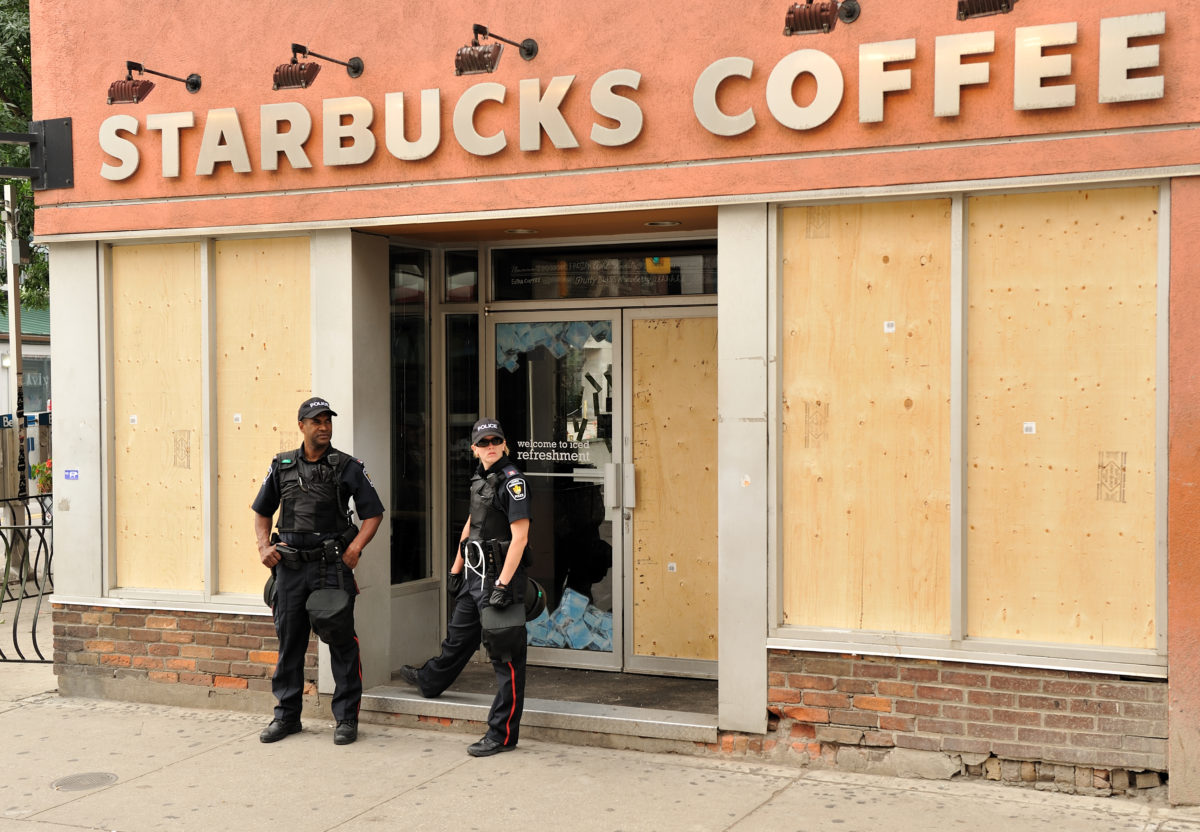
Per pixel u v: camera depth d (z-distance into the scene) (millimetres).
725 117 6023
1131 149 5336
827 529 6051
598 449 7668
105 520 7641
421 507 7980
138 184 7395
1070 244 5590
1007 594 5730
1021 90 5449
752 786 5766
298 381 7242
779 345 6094
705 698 6934
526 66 6496
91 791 5883
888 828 5176
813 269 6047
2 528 9891
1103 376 5551
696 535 7406
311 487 6570
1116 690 5484
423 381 7996
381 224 6852
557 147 6387
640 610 7559
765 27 5980
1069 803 5465
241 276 7348
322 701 7121
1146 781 5492
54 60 7582
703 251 7371
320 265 7082
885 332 5926
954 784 5734
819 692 6023
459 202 6672
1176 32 5246
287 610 6621
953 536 5758
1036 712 5625
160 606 7484
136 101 7312
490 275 7887
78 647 7715
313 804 5633
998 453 5730
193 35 7254
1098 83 5348
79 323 7652
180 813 5551
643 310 7504
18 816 5555
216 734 6848
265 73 7090
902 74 5648
